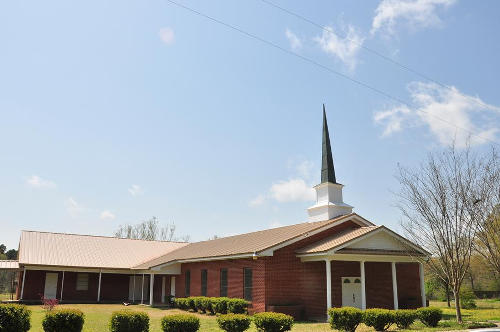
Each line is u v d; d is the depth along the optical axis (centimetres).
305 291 2359
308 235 2472
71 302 3691
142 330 1457
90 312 2662
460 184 2053
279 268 2331
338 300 2400
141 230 7675
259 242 2662
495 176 2070
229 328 1532
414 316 1778
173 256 3725
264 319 1522
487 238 2061
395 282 2342
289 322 1537
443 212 2045
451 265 2023
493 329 1733
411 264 2733
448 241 2027
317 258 2288
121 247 4422
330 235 2555
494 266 2044
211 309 2527
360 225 2678
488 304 3744
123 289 4012
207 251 3147
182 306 2936
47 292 3703
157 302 3825
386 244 2342
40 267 3547
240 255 2458
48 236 4216
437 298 4294
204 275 3039
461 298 3250
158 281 4022
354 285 2481
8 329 1302
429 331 1669
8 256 7031
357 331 1728
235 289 2575
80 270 3712
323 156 2894
